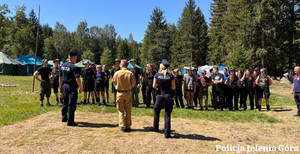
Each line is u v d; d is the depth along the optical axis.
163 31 59.38
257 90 8.68
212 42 47.59
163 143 4.36
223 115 7.41
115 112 7.59
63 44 81.50
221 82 8.57
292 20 26.80
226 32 36.44
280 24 25.77
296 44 27.27
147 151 3.91
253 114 7.53
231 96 8.80
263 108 9.49
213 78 8.73
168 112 4.85
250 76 8.82
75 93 5.74
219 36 43.25
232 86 8.75
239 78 9.30
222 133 5.26
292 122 6.62
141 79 10.07
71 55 5.89
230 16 33.69
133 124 5.97
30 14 80.31
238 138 4.86
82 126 5.59
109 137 4.69
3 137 4.58
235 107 8.99
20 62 35.69
